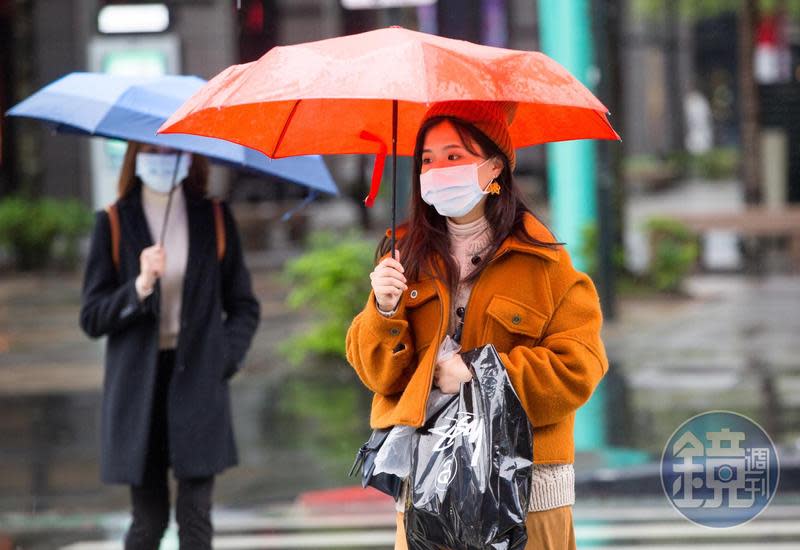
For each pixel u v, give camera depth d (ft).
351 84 30.07
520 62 31.73
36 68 224.53
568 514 34.53
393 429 33.53
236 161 48.65
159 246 48.08
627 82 458.09
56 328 150.61
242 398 106.01
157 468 49.65
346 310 122.52
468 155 33.45
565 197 151.74
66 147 248.93
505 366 32.53
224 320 51.52
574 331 33.86
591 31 145.59
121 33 108.99
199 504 49.44
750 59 225.15
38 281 202.18
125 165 50.96
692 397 100.22
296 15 280.31
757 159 226.58
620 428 88.94
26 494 77.20
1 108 245.04
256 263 212.02
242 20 54.03
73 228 214.69
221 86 32.68
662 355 121.90
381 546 66.13
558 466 34.12
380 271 33.09
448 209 33.53
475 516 31.24
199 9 248.11
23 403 105.70
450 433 32.27
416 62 30.27
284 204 261.85
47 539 67.67
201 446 48.88
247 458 84.94
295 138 37.65
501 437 31.76
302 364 121.39
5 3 240.12
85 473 82.33
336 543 66.80
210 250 50.26
